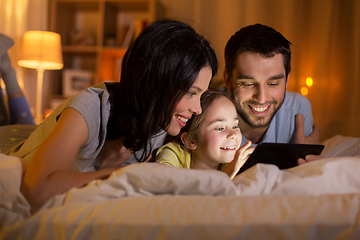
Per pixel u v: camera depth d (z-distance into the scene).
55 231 0.48
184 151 1.07
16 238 0.49
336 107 2.72
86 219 0.48
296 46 2.76
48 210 0.50
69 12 3.17
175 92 0.78
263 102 1.13
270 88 1.13
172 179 0.54
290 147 0.82
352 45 2.68
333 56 2.72
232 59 1.17
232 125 1.05
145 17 3.13
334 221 0.45
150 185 0.55
